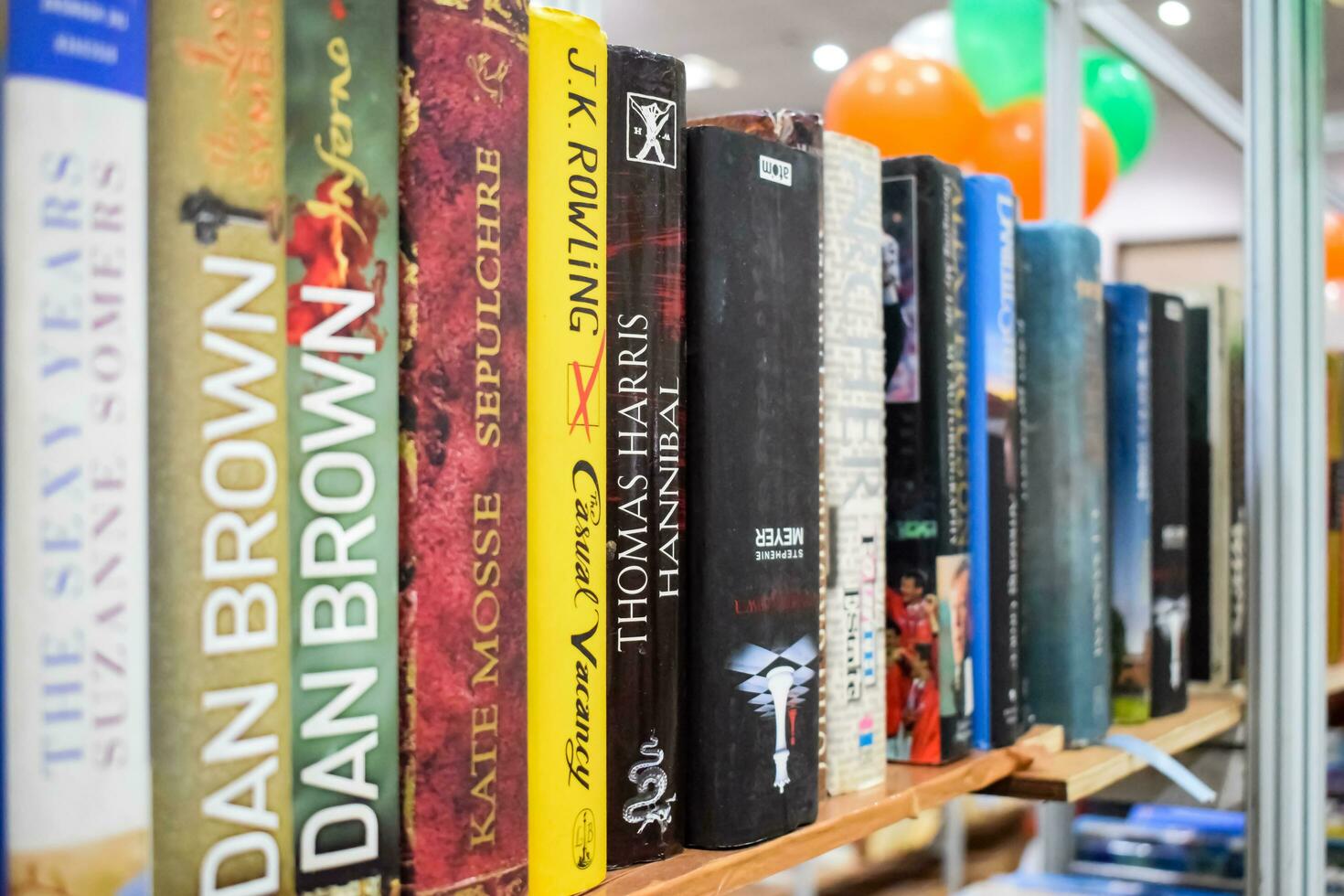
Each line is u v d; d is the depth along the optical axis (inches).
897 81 48.4
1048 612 34.8
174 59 12.6
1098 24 52.6
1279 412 40.7
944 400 29.0
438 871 15.6
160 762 12.6
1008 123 53.4
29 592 11.2
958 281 29.8
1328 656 56.6
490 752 16.3
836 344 25.5
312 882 14.1
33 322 11.2
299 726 14.0
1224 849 50.4
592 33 18.3
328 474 14.2
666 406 20.1
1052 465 34.7
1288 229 40.7
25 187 11.2
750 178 21.5
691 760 21.0
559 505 17.8
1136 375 39.4
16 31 11.2
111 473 11.7
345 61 14.3
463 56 15.8
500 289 16.3
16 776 11.2
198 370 12.8
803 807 22.7
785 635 22.3
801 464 22.7
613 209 19.3
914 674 28.8
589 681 18.3
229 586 13.0
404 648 15.3
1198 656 45.8
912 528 28.8
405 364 15.3
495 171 16.2
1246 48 41.4
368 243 14.5
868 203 26.5
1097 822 54.1
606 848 19.3
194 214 12.7
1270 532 40.6
